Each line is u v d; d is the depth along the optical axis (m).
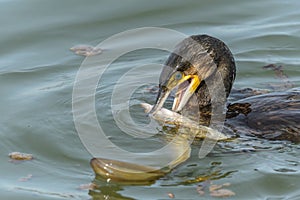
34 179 10.29
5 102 12.85
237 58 14.62
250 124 11.40
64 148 11.13
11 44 15.20
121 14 16.44
